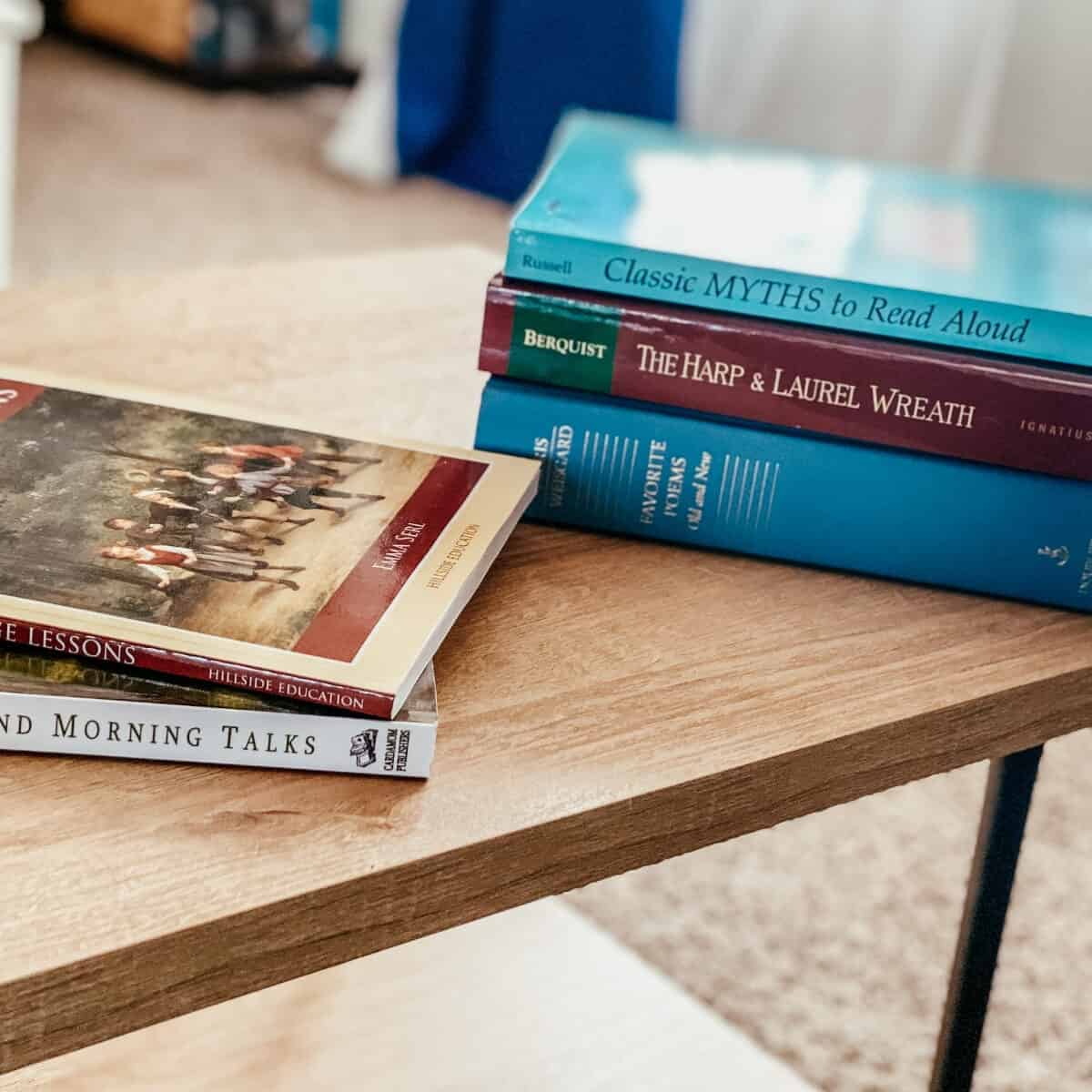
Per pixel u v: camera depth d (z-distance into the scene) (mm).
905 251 632
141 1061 812
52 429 592
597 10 2334
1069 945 1107
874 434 599
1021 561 609
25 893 402
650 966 1011
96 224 2277
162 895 407
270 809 445
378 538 541
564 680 528
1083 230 701
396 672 461
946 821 1233
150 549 513
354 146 2648
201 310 811
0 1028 378
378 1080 823
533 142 2506
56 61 3172
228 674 455
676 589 600
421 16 2537
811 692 538
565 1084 840
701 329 594
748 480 616
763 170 748
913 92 2178
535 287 608
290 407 705
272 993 880
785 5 2248
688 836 491
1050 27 2055
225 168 2625
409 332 811
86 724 452
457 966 923
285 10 3154
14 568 490
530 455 627
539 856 458
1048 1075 993
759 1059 881
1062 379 579
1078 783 1293
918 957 1086
